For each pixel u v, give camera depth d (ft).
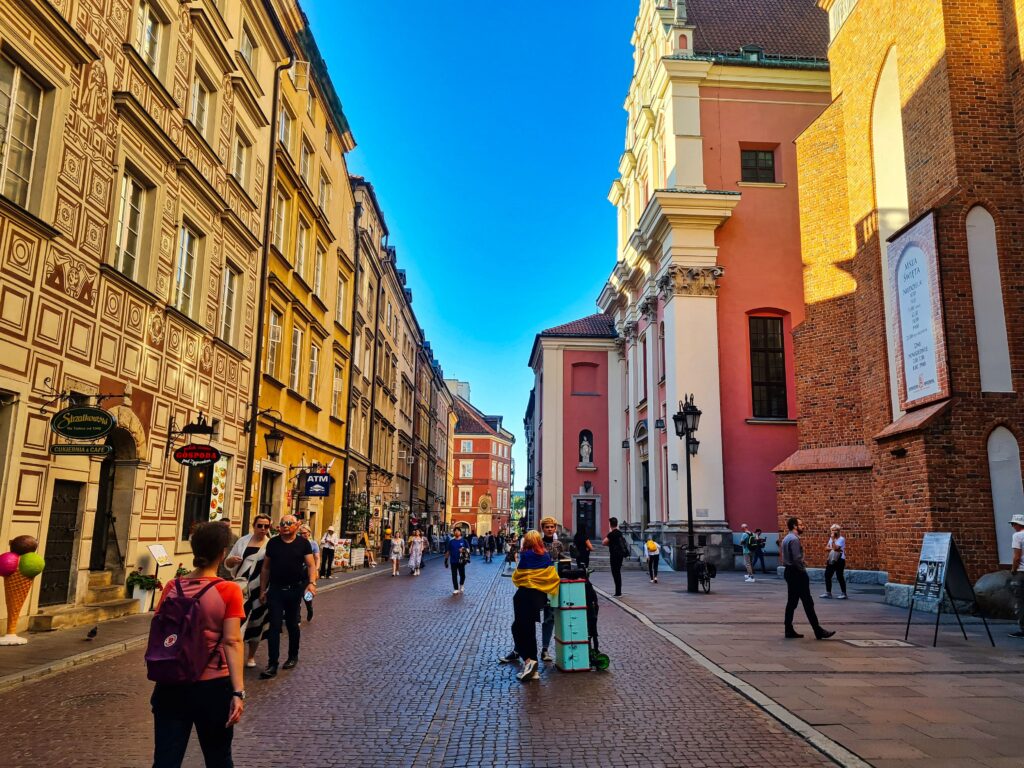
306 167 82.12
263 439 64.85
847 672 27.91
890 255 52.54
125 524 43.27
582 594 29.40
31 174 34.96
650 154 118.52
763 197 104.99
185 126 50.14
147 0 45.83
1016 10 47.73
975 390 45.65
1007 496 44.88
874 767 17.40
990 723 21.02
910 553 46.88
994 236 46.93
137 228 45.03
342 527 95.45
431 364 199.31
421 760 18.30
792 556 36.27
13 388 32.89
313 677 27.68
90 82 38.81
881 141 60.75
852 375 71.05
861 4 63.36
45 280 35.19
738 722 21.62
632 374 128.36
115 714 22.11
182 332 49.70
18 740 19.47
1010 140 47.88
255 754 18.71
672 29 109.40
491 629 40.78
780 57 110.73
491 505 322.34
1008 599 41.24
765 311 102.37
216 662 12.79
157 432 46.29
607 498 147.23
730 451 98.07
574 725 21.31
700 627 40.01
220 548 13.74
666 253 103.65
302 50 77.15
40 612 35.76
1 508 32.40
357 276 102.99
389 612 48.52
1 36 32.04
